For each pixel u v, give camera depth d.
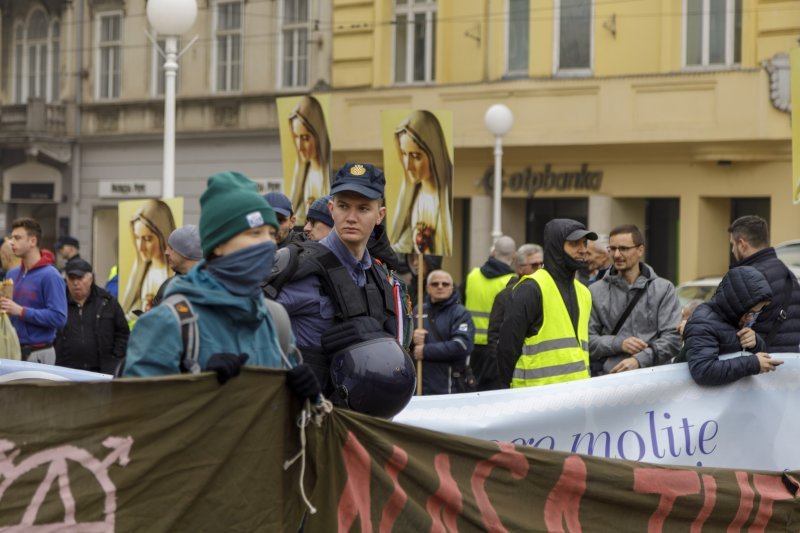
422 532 5.47
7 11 38.12
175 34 16.16
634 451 7.28
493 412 6.98
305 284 5.95
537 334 8.45
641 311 9.45
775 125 24.58
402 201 12.41
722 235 26.48
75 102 36.50
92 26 36.22
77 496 4.48
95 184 36.28
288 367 5.05
